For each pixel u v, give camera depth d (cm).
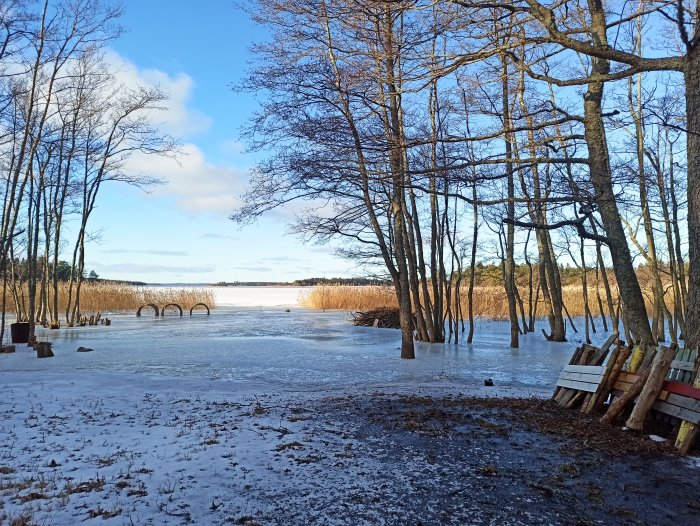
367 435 623
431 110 1680
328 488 452
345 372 1215
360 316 2961
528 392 975
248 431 625
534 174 1396
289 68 1262
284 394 912
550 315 2156
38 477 462
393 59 968
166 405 790
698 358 605
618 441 606
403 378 1144
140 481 455
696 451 571
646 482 488
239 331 2386
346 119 1146
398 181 1087
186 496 425
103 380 1033
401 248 1513
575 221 858
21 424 652
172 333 2264
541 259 2328
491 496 448
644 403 631
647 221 1738
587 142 891
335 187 1443
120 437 597
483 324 2948
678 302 1794
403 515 406
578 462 539
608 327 2808
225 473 480
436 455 553
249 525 379
